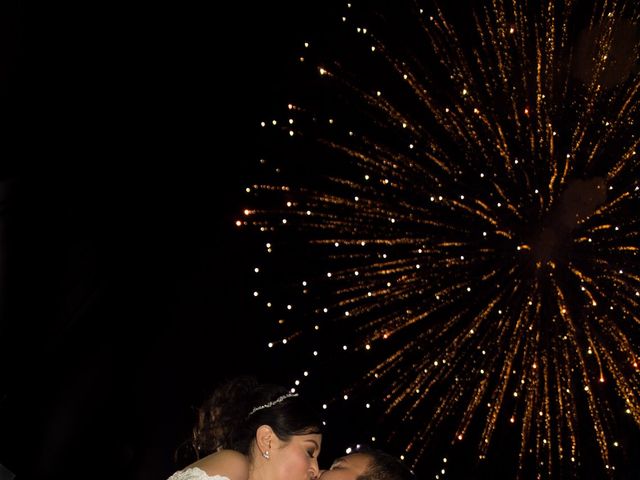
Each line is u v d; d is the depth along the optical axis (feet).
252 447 10.52
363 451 10.64
